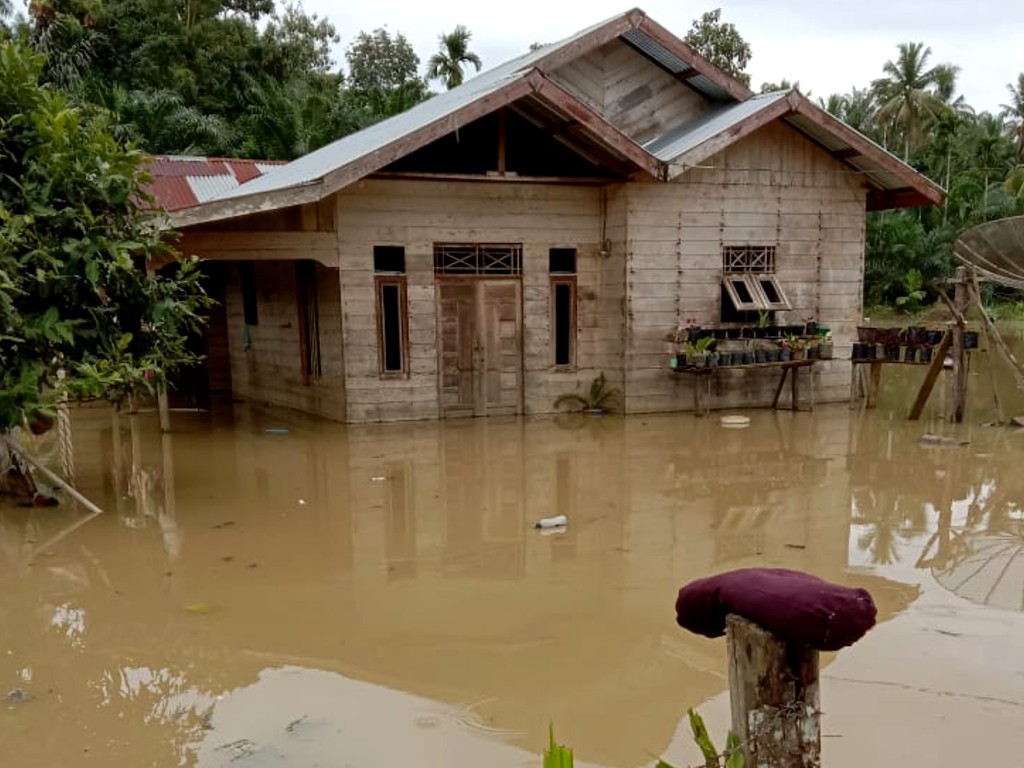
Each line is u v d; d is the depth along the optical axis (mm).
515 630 4652
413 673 4129
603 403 11992
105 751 3432
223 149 28266
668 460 9008
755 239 12008
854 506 7207
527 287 11547
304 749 3441
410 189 10844
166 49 33719
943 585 5301
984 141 40375
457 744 3486
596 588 5301
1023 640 4441
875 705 3756
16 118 6453
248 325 13672
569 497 7578
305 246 10453
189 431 10812
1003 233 10234
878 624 4656
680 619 2301
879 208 13289
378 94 32469
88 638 4551
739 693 2127
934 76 41000
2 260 5926
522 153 12094
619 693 3924
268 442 10047
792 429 10703
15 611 4926
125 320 7078
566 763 2014
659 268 11594
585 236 11734
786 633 2000
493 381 11578
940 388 14523
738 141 11711
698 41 34312
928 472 8406
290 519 6895
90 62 33156
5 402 6035
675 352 11664
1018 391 13633
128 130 25844
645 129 12641
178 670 4176
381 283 10898
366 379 10977
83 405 12617
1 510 7051
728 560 5836
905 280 33438
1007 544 6125
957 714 3678
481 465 8828
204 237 10117
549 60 11188
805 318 12398
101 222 6703
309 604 5039
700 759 3350
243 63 35719
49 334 6141
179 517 6930
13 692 3945
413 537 6402
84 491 7789
